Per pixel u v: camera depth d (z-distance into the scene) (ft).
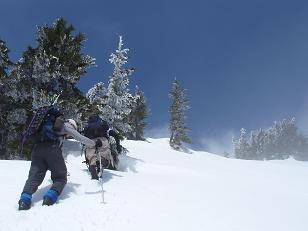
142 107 175.42
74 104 67.72
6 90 71.05
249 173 72.69
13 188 26.43
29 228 19.95
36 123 24.84
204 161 88.99
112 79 73.72
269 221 23.93
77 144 68.64
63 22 75.61
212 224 22.06
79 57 73.51
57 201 24.07
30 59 73.97
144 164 55.36
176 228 20.80
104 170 34.22
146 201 24.95
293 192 39.24
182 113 207.41
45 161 24.56
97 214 21.68
